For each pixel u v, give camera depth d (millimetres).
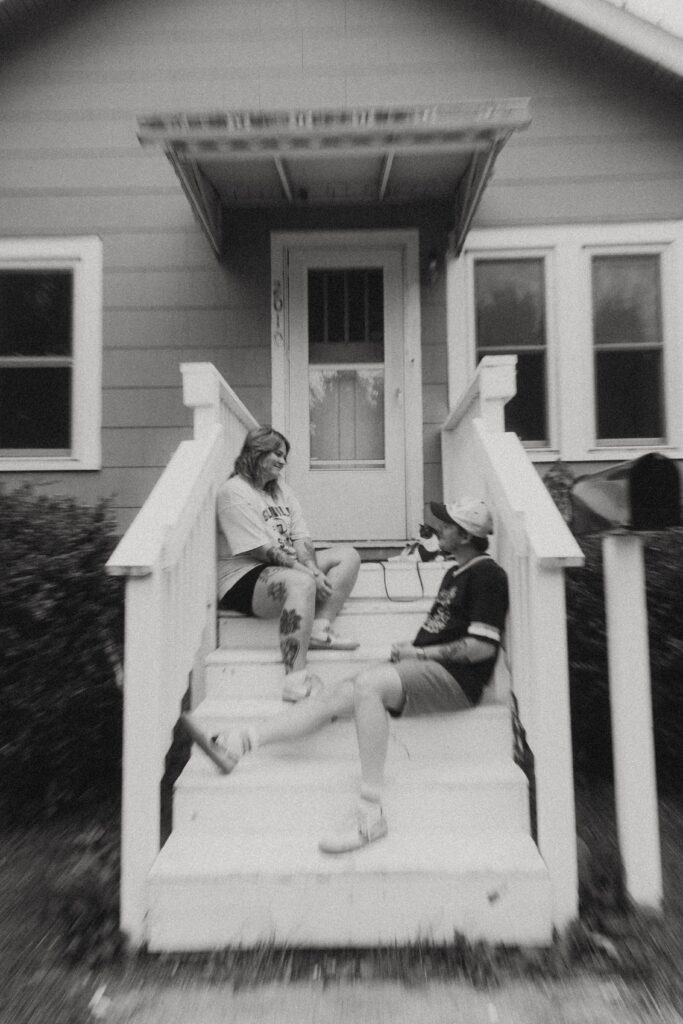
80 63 5352
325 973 2283
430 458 5238
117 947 2387
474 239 5293
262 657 3215
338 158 4539
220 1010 2127
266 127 4125
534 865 2432
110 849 3055
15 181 5328
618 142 5301
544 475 4766
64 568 3410
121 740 3703
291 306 5332
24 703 3287
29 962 2355
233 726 2922
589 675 3707
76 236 5316
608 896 2586
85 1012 2121
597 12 5070
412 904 2406
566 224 5297
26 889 2820
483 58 5293
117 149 5328
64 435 5324
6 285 5371
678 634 3557
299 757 2891
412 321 5277
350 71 5301
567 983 2227
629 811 2570
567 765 2477
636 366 5359
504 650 3012
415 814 2664
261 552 3264
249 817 2656
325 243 5297
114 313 5293
